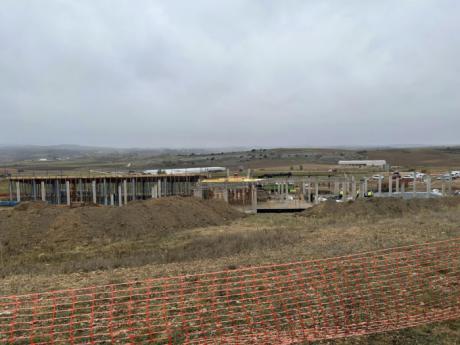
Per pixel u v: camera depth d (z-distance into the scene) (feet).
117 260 45.98
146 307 27.32
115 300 29.22
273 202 140.15
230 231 70.59
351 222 72.64
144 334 23.21
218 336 22.62
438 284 29.73
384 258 36.91
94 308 27.63
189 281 33.60
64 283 34.91
